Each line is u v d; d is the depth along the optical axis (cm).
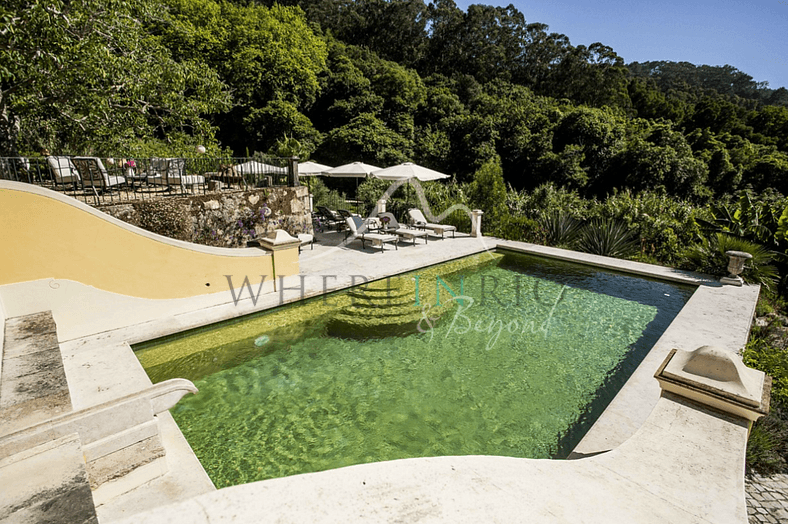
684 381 211
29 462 178
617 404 357
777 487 298
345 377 453
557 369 474
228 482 299
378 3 5938
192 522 124
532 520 138
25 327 411
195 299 592
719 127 4906
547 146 3856
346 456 329
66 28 734
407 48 5928
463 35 6231
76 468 174
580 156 3725
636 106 6141
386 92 3928
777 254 761
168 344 514
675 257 898
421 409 395
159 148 1345
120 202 620
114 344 475
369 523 128
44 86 749
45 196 453
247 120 2958
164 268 556
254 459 325
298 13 3856
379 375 458
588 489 159
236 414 385
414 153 3653
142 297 541
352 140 3281
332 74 3741
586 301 700
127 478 270
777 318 635
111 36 847
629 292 746
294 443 345
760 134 4744
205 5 2706
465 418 381
